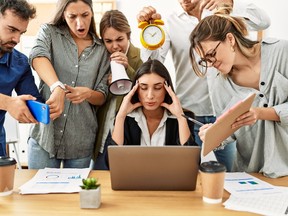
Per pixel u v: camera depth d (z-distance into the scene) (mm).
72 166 1784
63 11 1651
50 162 1734
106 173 1462
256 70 1392
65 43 1718
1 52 1595
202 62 1363
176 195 1209
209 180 1118
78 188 1264
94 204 1090
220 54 1292
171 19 2002
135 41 3516
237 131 1450
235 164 1575
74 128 1734
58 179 1366
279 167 1384
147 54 1878
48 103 1446
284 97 1362
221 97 1474
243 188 1256
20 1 1475
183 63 1974
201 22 1342
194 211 1072
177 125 1606
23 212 1068
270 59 1359
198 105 1953
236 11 1664
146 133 1605
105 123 1827
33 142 1740
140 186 1247
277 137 1391
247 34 1363
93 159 1879
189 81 1971
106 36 1779
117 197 1192
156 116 1627
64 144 1737
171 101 1583
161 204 1129
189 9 1939
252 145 1459
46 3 3475
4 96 1382
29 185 1295
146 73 1507
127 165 1219
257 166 1460
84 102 1728
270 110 1312
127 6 3545
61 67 1708
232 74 1420
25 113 1342
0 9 1441
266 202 1130
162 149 1200
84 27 1634
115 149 1208
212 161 1194
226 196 1191
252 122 1254
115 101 1817
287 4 3168
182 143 1496
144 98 1532
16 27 1468
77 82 1726
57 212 1068
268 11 3219
